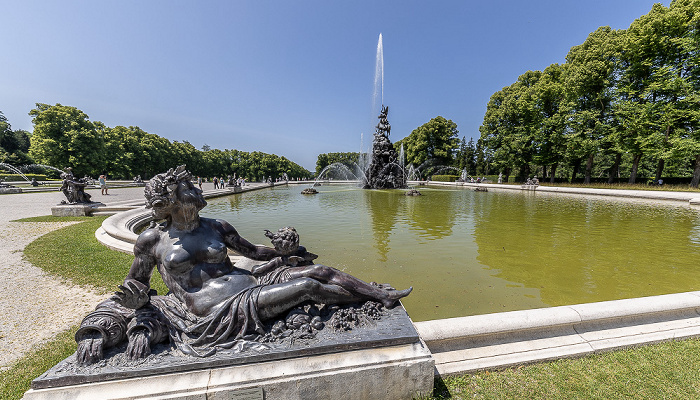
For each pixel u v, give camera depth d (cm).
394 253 738
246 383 225
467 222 1166
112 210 1370
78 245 771
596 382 283
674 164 3703
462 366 297
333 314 273
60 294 493
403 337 257
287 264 318
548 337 332
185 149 6600
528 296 500
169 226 275
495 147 4450
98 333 235
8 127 5803
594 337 335
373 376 244
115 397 211
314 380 233
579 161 3628
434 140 5466
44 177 4250
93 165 4509
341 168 7488
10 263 635
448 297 495
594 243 846
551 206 1695
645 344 332
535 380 286
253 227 1059
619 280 570
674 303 358
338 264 653
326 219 1227
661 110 2423
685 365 301
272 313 261
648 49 2572
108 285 528
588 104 3123
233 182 3228
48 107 4228
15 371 306
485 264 660
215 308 256
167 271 268
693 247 809
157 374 223
